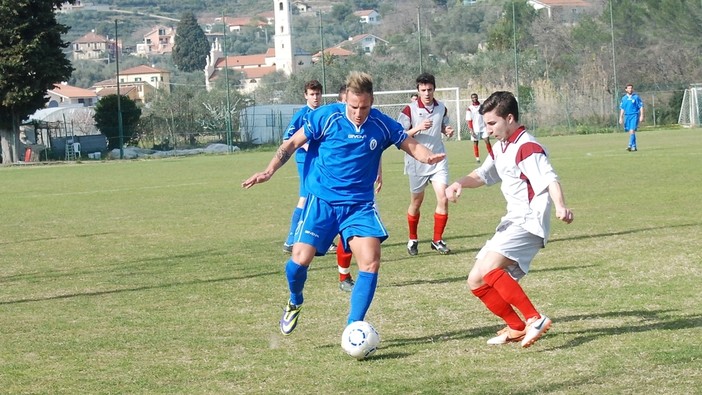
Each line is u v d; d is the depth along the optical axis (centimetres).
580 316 718
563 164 2470
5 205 2030
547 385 536
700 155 2598
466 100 4941
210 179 2623
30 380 588
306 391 545
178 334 711
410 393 531
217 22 16825
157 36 15988
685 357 582
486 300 639
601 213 1402
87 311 820
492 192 1862
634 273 893
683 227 1208
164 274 1016
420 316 745
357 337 608
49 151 4659
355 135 648
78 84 12500
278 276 977
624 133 4625
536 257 1017
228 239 1303
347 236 654
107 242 1320
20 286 973
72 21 16588
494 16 9738
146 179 2750
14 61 4291
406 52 8006
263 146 4944
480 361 599
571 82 5578
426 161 658
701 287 811
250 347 661
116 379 584
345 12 14888
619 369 563
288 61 11169
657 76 5788
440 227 1092
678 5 5747
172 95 5550
